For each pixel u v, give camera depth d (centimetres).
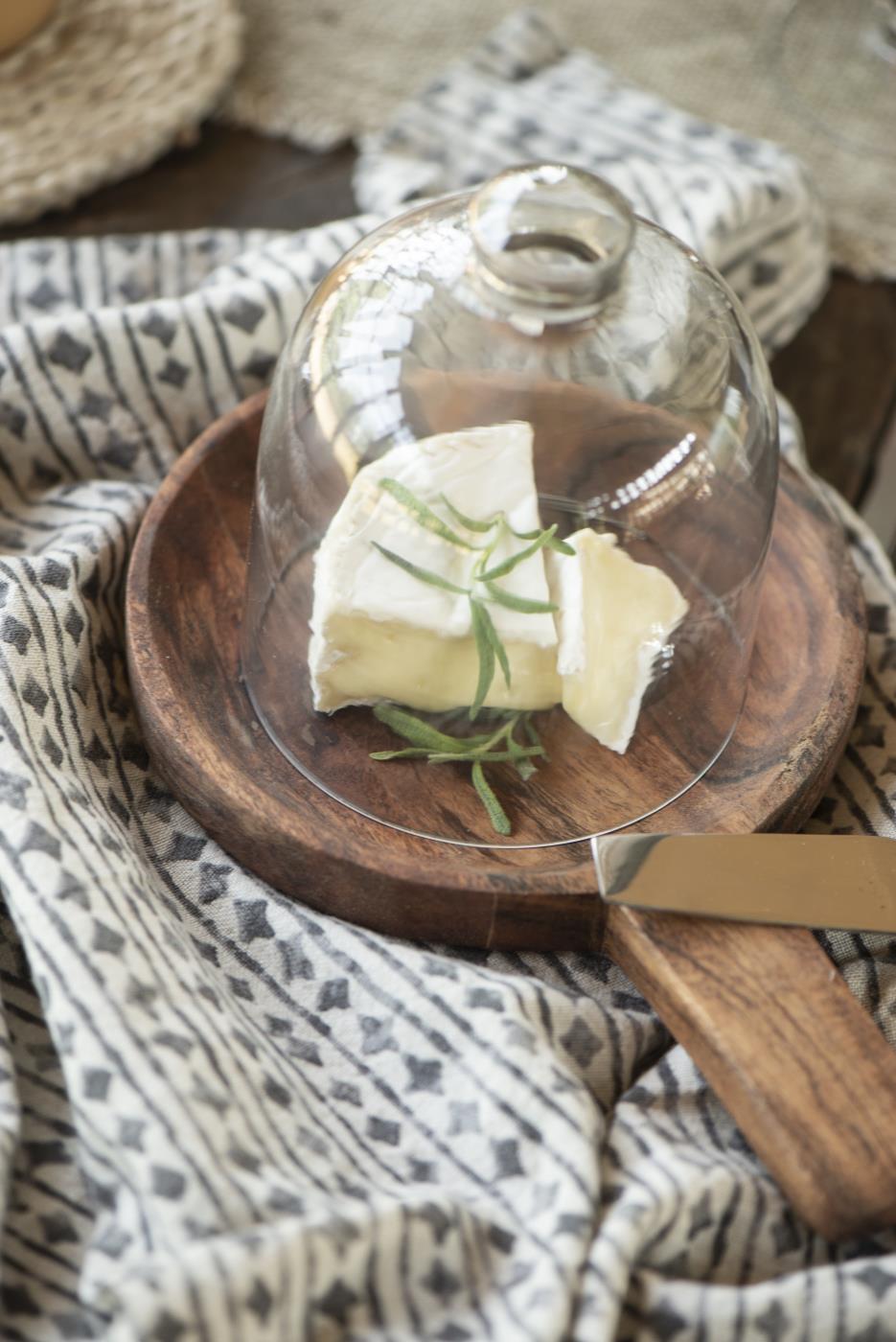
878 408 76
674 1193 53
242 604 65
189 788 60
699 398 61
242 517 66
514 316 59
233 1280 50
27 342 67
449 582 59
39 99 79
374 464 60
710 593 63
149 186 79
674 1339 53
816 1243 55
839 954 60
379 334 61
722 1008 55
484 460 60
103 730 63
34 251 74
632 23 89
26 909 55
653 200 74
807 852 58
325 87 83
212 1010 55
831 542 66
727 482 62
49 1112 55
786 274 76
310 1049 57
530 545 60
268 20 86
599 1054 57
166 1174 52
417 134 80
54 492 69
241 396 70
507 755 61
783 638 65
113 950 55
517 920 58
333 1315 52
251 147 81
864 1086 54
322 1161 54
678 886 57
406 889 58
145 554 64
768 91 86
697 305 62
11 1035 57
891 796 63
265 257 71
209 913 60
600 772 61
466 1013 56
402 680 60
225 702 62
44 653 61
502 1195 54
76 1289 53
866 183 82
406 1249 52
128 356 68
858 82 87
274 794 60
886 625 67
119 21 81
